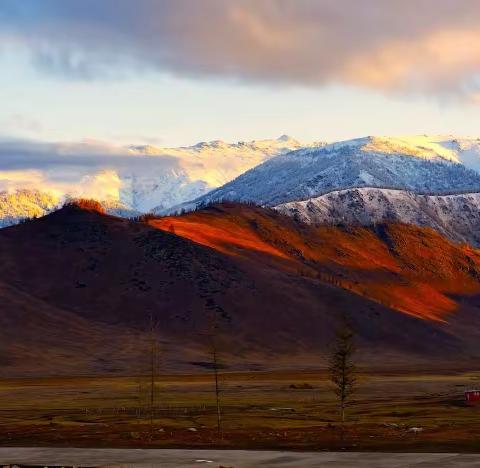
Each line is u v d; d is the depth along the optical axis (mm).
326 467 151375
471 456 162875
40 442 196500
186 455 171250
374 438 193750
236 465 155875
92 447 187000
